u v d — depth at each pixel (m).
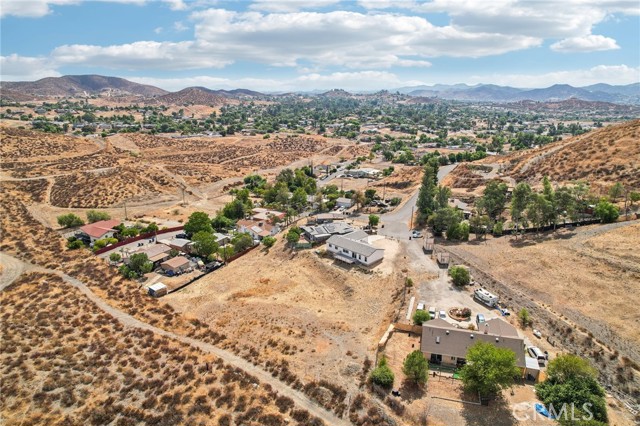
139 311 69.75
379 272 85.44
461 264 87.62
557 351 60.50
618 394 53.94
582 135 174.25
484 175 170.62
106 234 111.94
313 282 86.31
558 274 76.56
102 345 56.97
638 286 67.38
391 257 92.44
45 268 84.31
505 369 48.91
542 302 71.19
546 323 66.38
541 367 56.34
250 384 50.28
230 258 102.94
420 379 51.34
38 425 42.53
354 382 52.47
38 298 70.50
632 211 99.12
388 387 51.69
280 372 53.75
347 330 66.44
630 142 134.12
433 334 59.12
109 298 73.31
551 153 161.12
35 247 95.38
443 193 122.12
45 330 59.84
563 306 68.94
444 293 76.06
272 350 59.91
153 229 120.12
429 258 91.69
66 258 90.06
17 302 69.25
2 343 56.06
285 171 186.38
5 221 112.25
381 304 74.81
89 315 65.69
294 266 93.31
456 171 183.62
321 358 57.91
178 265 95.06
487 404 49.59
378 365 55.19
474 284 79.31
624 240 81.25
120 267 92.31
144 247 106.75
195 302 78.38
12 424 42.41
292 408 46.94
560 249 84.56
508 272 81.38
